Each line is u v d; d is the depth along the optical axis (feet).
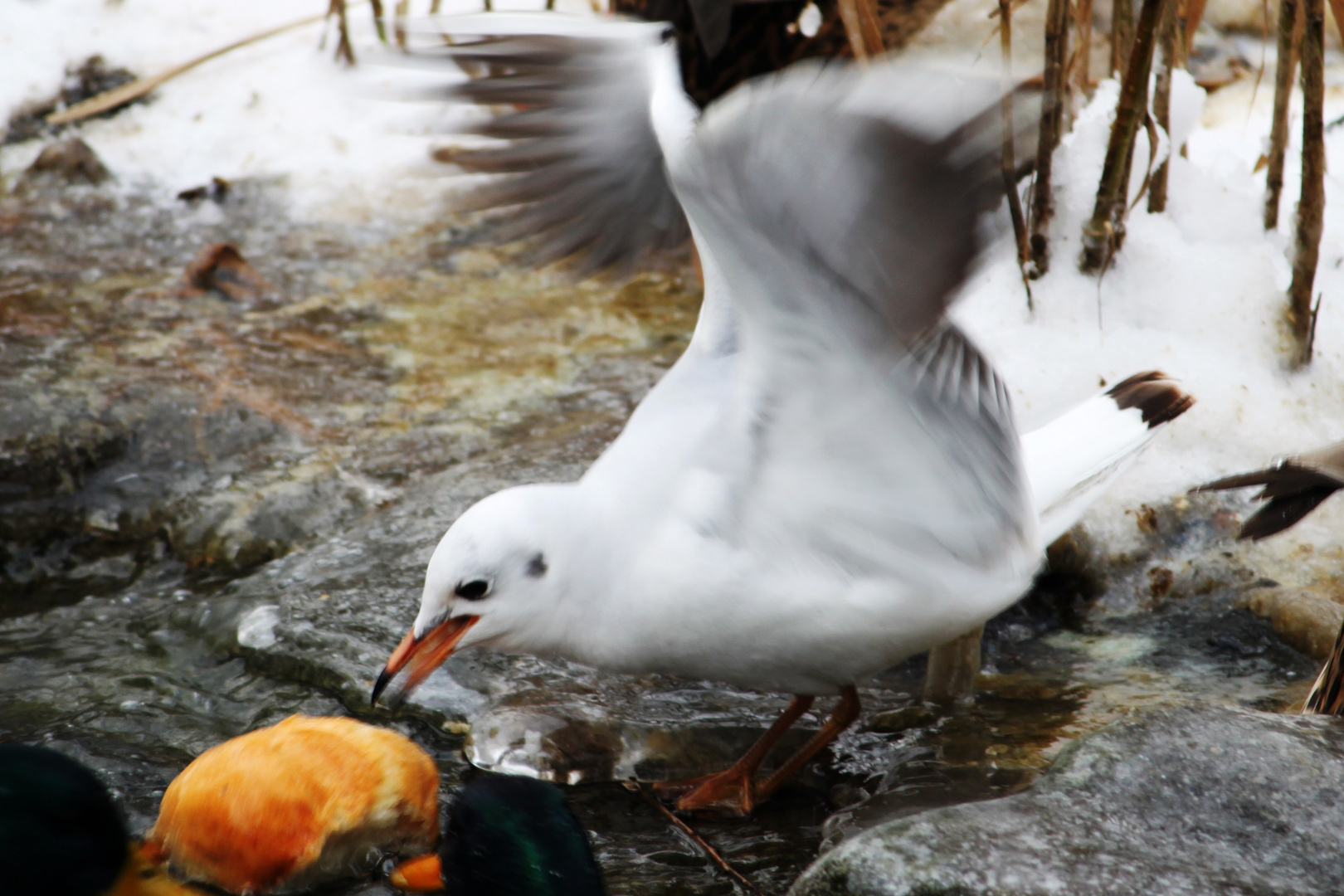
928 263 11.34
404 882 14.67
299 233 32.50
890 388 13.41
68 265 30.53
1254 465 21.48
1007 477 14.79
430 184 34.12
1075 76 25.12
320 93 36.22
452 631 15.58
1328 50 33.09
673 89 15.08
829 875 12.90
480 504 15.48
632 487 15.19
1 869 12.85
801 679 15.89
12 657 19.98
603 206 17.21
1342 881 12.34
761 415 13.93
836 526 14.51
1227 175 25.18
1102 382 22.07
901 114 10.93
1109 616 20.13
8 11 37.60
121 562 22.54
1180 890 12.07
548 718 17.54
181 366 26.68
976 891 12.19
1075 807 13.33
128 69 36.91
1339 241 24.20
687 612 14.89
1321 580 19.98
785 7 26.76
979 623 15.74
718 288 15.89
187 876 14.66
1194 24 24.39
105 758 17.28
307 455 24.32
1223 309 22.77
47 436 23.89
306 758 14.83
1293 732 14.05
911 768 16.75
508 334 28.84
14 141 35.24
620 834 16.10
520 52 16.44
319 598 20.03
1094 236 22.61
